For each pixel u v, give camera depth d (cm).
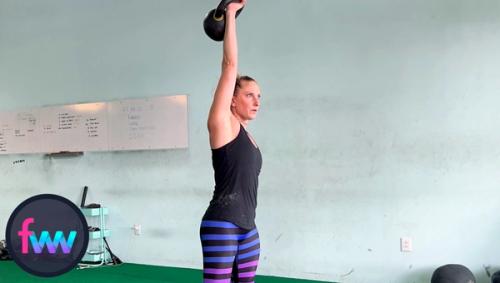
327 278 416
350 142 409
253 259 179
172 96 484
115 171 518
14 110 572
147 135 497
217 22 180
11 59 576
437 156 381
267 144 440
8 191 577
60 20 550
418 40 388
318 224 420
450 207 377
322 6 421
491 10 368
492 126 367
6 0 575
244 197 174
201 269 470
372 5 403
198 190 474
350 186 409
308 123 425
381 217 398
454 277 336
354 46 409
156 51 495
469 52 374
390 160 396
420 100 387
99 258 507
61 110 545
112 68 519
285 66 434
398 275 391
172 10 487
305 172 426
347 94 411
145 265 493
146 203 500
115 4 518
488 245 366
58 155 546
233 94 186
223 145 173
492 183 366
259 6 445
